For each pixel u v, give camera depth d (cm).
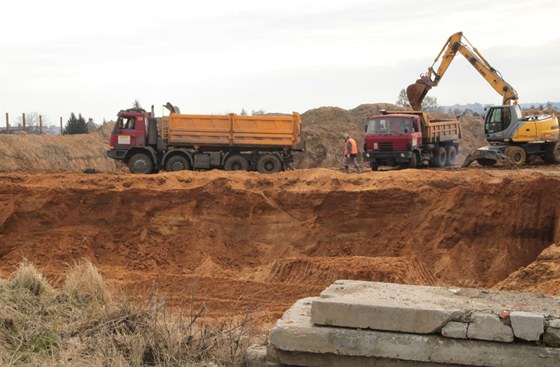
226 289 1378
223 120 2750
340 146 4731
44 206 2023
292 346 517
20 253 1923
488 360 481
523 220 1789
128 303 710
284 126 2750
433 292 552
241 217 2014
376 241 1909
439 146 3105
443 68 3117
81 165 4091
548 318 481
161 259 1934
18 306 688
